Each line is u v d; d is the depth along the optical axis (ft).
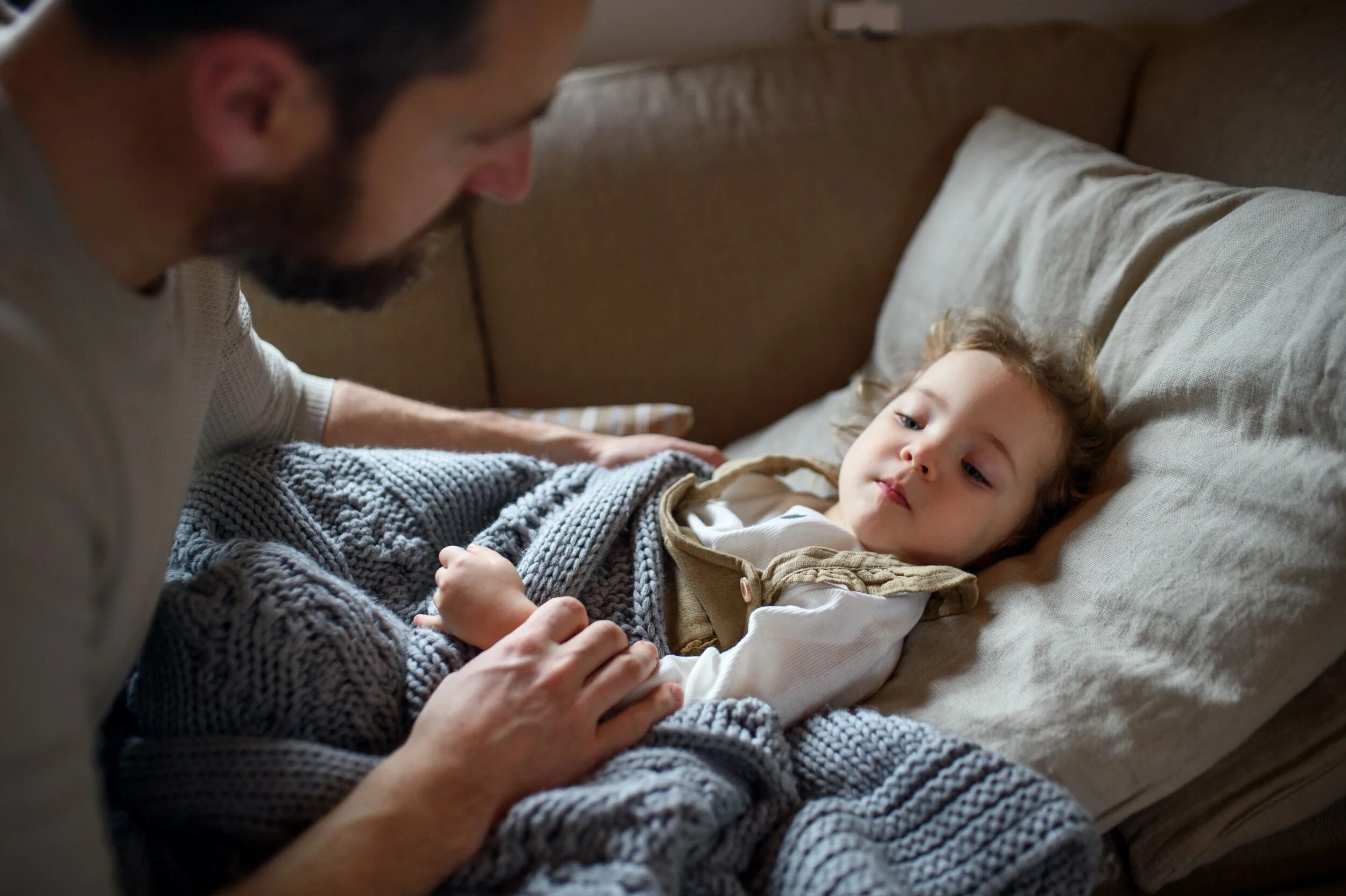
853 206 4.34
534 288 4.32
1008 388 3.18
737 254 4.33
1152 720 2.38
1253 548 2.47
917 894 2.15
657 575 2.88
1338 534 2.37
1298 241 2.76
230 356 2.79
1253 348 2.65
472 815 2.03
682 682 2.64
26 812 1.49
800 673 2.65
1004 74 4.41
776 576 2.89
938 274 3.95
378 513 2.84
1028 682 2.49
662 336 4.36
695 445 3.60
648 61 4.55
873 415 3.76
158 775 2.15
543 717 2.19
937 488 3.08
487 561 2.65
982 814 2.20
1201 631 2.43
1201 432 2.74
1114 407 3.12
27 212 1.59
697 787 2.15
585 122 4.31
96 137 1.63
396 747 2.36
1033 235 3.58
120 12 1.53
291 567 2.41
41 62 1.59
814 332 4.41
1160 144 4.04
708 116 4.34
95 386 1.67
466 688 2.22
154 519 1.94
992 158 3.99
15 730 1.47
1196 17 5.07
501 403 4.49
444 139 1.76
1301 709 2.51
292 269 1.89
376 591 2.77
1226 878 2.63
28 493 1.50
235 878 2.06
